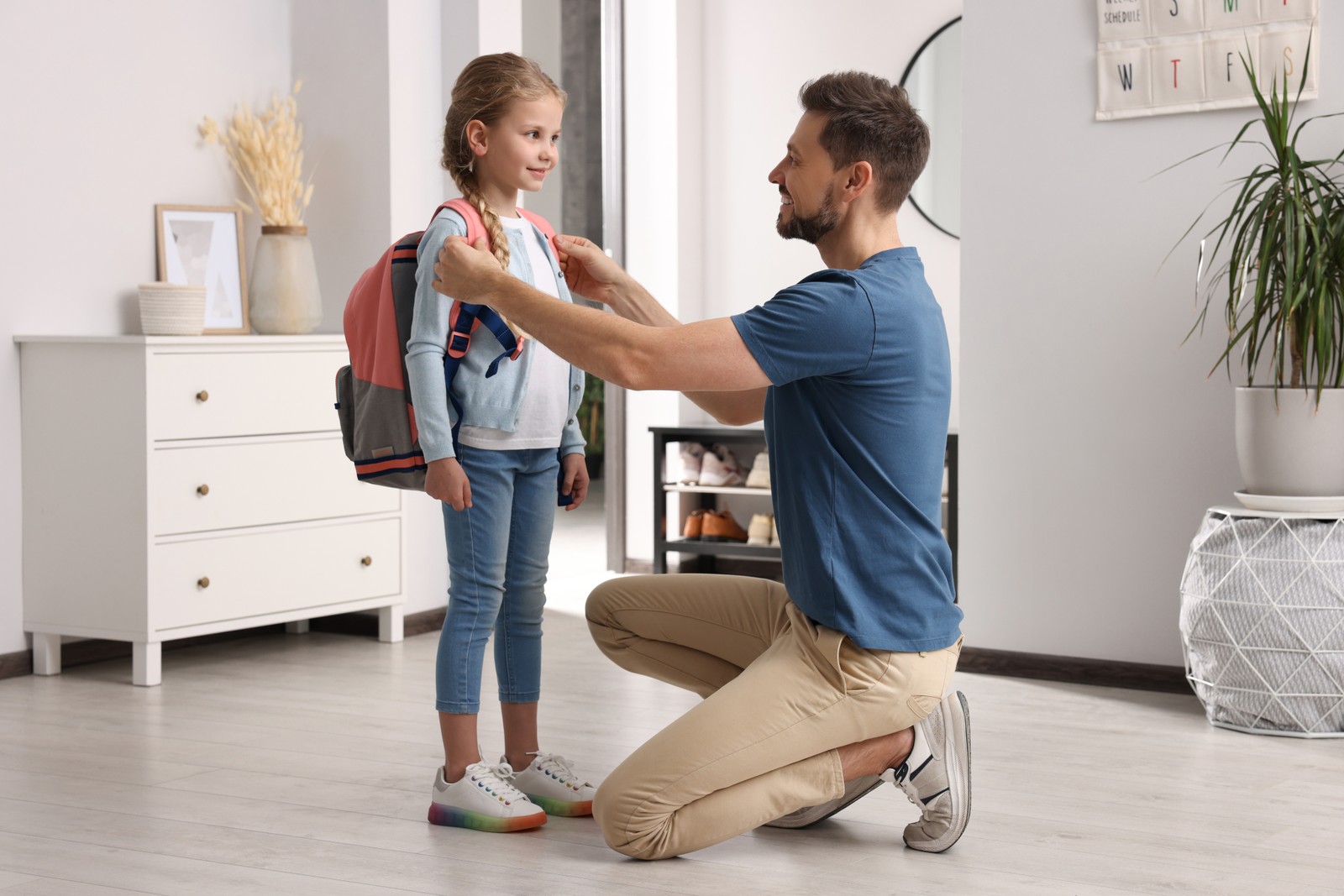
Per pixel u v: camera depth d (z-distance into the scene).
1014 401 3.56
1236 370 3.30
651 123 5.13
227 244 3.99
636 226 5.18
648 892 1.98
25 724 3.04
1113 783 2.58
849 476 2.01
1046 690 3.40
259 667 3.66
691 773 2.00
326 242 4.17
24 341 3.56
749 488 4.83
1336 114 3.19
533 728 2.46
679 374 1.92
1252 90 3.19
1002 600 3.59
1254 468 3.04
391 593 3.97
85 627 3.51
